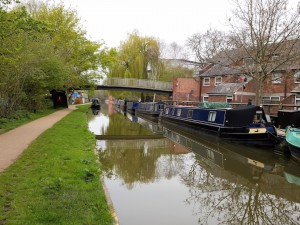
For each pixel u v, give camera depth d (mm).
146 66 49500
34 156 9070
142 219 6980
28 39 17531
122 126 26844
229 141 17375
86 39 33562
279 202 8766
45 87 24859
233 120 17484
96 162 9406
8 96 19500
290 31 17594
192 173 11500
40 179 6898
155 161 13297
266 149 15664
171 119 27672
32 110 25375
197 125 21672
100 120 31844
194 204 8195
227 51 25484
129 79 43281
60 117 23078
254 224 7301
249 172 11961
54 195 6012
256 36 18000
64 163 8570
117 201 8117
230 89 30500
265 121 16609
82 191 6441
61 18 30922
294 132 13758
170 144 17875
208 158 14320
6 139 11875
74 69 31203
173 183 10078
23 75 19422
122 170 11523
